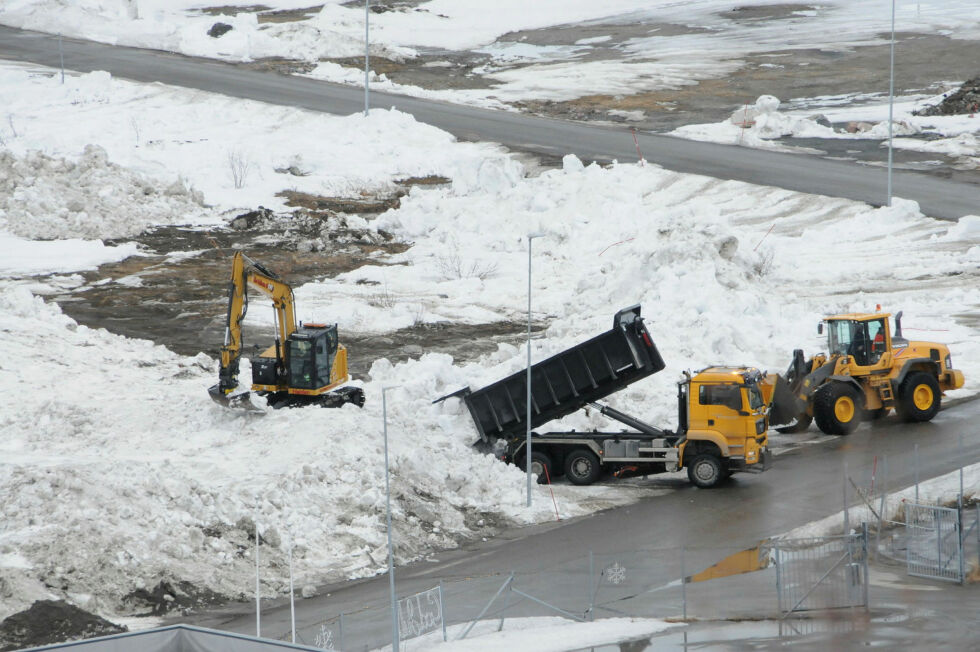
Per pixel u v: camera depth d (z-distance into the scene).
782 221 198.12
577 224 196.38
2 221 196.75
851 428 111.31
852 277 171.50
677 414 113.75
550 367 104.56
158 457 99.56
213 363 137.38
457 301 169.88
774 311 144.25
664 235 157.75
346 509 90.00
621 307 145.00
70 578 74.94
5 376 122.69
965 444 105.44
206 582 78.12
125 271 181.62
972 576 73.00
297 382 111.00
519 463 104.19
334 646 66.62
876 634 61.94
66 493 83.25
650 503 95.69
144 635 57.19
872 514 87.19
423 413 106.50
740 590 72.31
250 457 97.88
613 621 67.25
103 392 119.88
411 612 72.12
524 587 76.19
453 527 90.94
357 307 163.38
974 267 173.00
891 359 113.12
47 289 170.50
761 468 98.19
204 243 198.12
